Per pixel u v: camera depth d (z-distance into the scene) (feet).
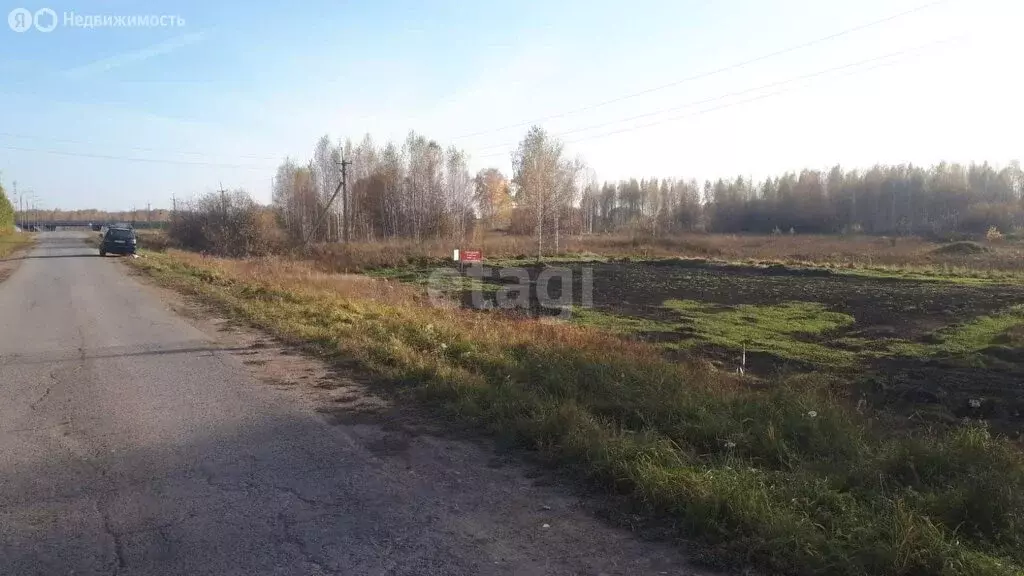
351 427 18.71
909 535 11.23
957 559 10.81
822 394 24.38
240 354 28.81
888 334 45.96
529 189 151.33
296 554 11.44
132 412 20.03
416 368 24.23
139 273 73.20
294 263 87.10
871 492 13.73
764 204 275.39
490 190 253.24
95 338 32.81
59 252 119.03
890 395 28.99
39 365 26.66
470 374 23.66
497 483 14.75
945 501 13.00
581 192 235.81
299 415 19.79
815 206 262.47
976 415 26.50
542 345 28.50
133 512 13.07
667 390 21.52
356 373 25.18
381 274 88.79
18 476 14.89
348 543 11.87
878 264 100.07
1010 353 38.14
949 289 70.64
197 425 18.78
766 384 27.07
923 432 19.97
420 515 13.07
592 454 15.53
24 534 12.07
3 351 29.55
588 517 13.06
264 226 127.03
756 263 102.89
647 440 16.03
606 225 299.58
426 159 174.50
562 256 122.52
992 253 120.06
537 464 15.92
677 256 123.13
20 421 19.07
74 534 12.10
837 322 50.88
